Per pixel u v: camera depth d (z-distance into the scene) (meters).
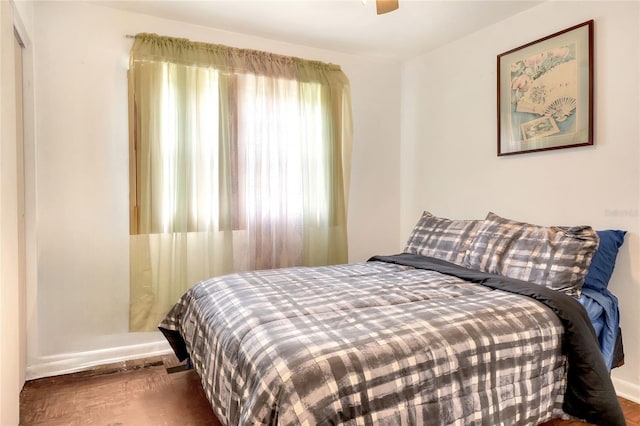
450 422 1.25
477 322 1.45
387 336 1.29
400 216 3.66
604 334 1.84
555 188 2.39
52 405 2.00
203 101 2.68
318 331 1.32
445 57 3.16
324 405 1.07
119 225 2.55
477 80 2.90
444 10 2.55
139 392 2.13
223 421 1.34
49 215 2.37
